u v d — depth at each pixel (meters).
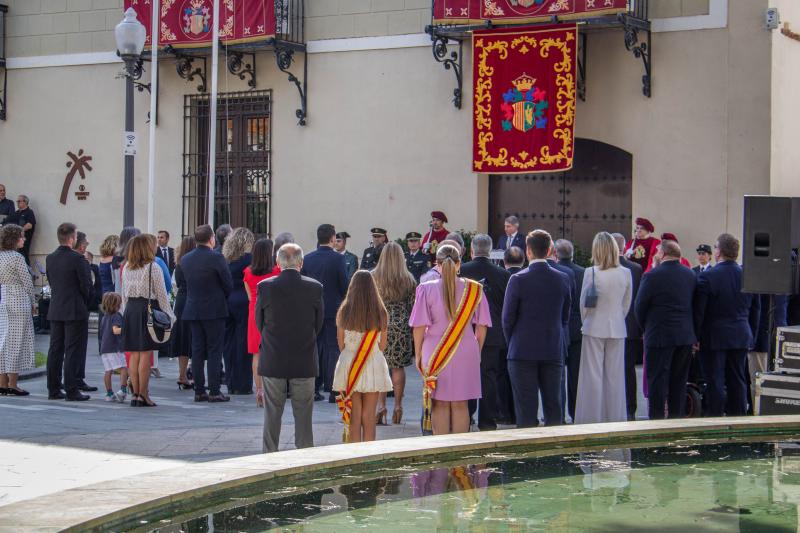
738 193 17.19
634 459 5.75
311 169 20.83
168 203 22.31
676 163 17.62
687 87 17.50
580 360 11.03
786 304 12.52
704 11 17.34
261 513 4.54
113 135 23.02
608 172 18.86
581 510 4.75
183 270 13.26
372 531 4.34
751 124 17.06
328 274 13.25
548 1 17.61
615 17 17.05
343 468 5.28
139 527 4.27
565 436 6.01
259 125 21.42
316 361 9.28
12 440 10.15
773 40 17.00
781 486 5.22
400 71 19.92
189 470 4.92
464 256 18.66
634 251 16.50
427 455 5.58
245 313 14.04
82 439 10.26
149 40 21.47
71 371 13.23
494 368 10.88
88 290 13.26
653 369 10.88
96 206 23.22
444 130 19.53
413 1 19.78
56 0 23.55
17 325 13.59
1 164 24.12
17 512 4.11
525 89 18.08
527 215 19.50
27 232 23.72
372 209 20.25
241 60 21.28
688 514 4.73
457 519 4.55
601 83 18.16
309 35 20.75
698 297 11.09
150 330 12.58
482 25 18.08
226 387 15.20
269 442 9.21
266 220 21.33
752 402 12.16
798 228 10.81
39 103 23.80
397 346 11.58
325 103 20.66
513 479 5.27
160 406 12.88
